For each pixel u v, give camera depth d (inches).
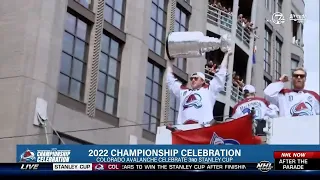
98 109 783.1
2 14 692.7
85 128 746.2
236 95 1082.7
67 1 741.3
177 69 976.3
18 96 648.4
